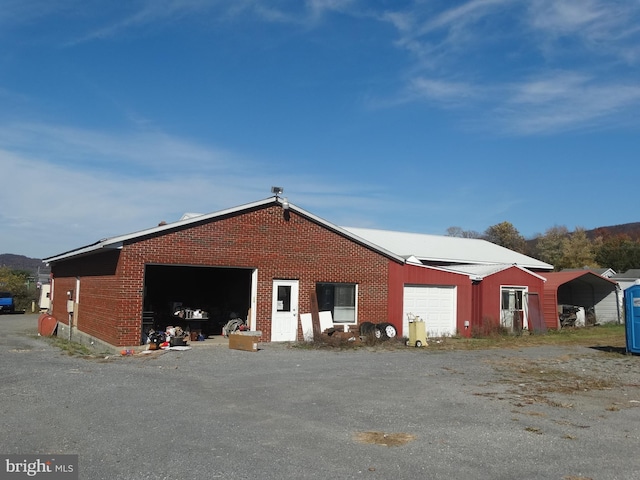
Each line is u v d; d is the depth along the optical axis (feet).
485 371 45.73
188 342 60.13
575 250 223.30
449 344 67.31
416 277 74.74
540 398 34.55
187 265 59.41
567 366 49.78
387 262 73.26
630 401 34.37
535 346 66.90
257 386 36.63
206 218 60.34
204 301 85.20
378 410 30.07
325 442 23.71
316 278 67.41
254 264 63.41
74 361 47.75
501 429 26.53
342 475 19.71
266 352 55.11
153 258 57.36
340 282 69.26
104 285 61.57
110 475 19.48
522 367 48.62
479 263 115.96
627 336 59.31
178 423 26.53
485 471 20.51
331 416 28.50
